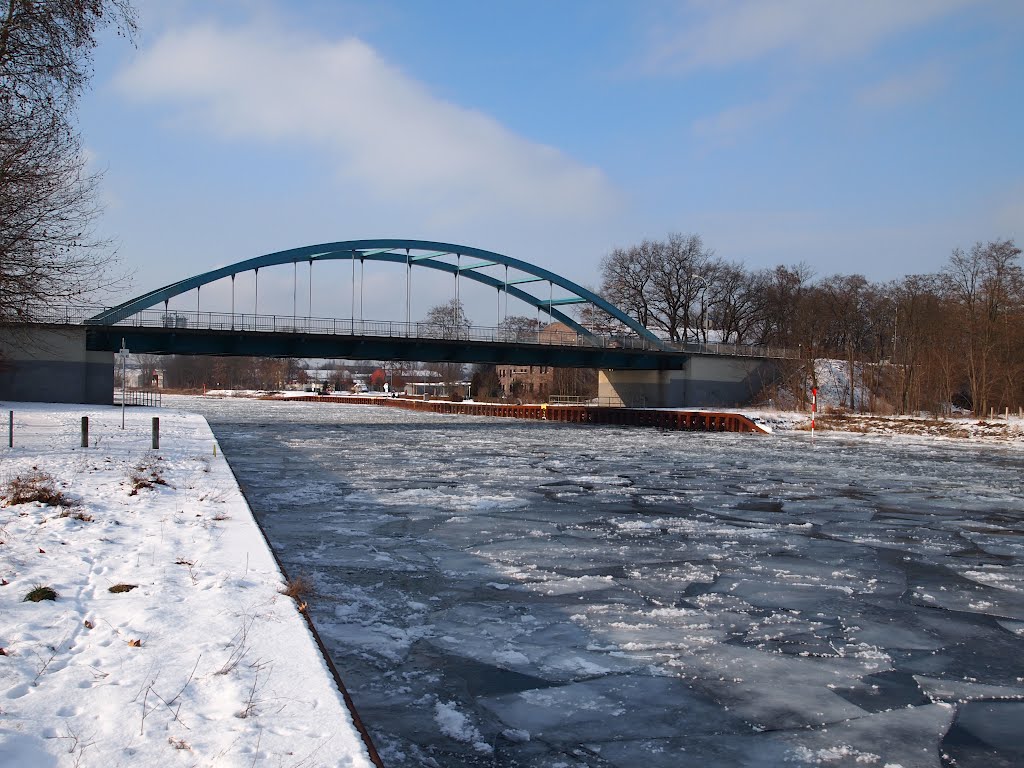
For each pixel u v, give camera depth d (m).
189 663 5.61
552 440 41.22
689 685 7.09
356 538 13.58
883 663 7.76
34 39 19.98
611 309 67.62
